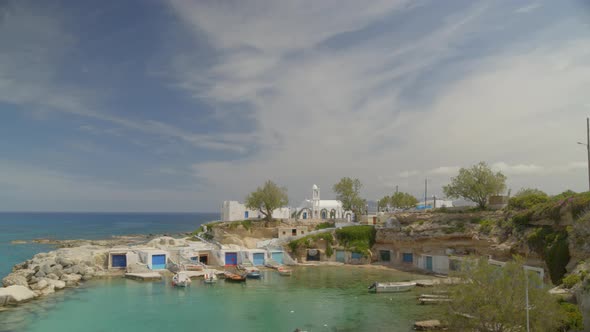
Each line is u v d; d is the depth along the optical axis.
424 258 88.75
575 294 37.44
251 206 118.81
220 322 48.47
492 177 88.69
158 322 48.34
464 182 89.75
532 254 64.62
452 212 91.69
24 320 48.53
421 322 45.38
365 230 102.38
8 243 149.62
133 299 59.91
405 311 52.84
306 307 55.50
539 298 31.44
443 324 41.81
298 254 102.12
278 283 73.62
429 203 142.62
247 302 58.47
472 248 80.69
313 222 119.19
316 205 145.12
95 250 92.00
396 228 97.00
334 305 56.50
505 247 71.19
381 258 100.19
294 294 63.91
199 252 93.81
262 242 108.44
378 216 109.56
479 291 32.56
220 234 115.44
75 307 54.88
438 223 89.25
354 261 100.19
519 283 32.41
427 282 70.25
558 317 31.30
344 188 127.50
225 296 62.34
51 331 44.56
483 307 31.58
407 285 67.06
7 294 56.12
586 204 55.03
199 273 79.31
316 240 103.19
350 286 70.62
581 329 32.91
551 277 56.72
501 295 31.95
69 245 139.50
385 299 60.09
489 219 81.00
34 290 62.94
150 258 83.75
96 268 81.94
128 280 75.00
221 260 91.75
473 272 34.50
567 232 57.03
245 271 81.06
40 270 72.75
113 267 83.62
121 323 47.88
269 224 117.56
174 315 51.41
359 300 59.47
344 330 45.03
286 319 49.66
